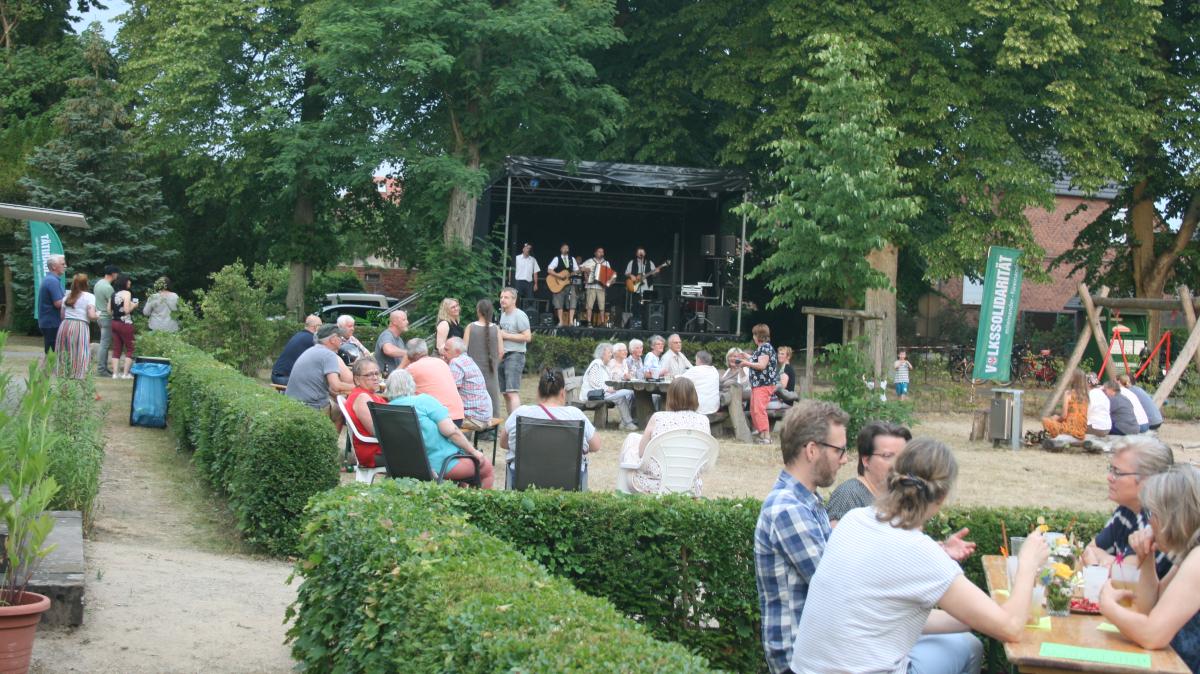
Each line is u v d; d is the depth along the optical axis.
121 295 19.80
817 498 4.68
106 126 31.84
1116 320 23.12
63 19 40.75
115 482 11.20
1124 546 5.66
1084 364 25.47
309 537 5.48
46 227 20.22
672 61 28.78
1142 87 27.20
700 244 29.91
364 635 4.41
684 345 25.81
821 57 19.52
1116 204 31.33
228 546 9.04
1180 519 4.46
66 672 5.54
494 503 6.43
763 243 32.12
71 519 7.91
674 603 6.44
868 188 19.28
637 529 6.43
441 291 25.92
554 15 25.53
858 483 5.41
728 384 17.08
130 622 6.46
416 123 27.75
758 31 26.98
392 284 56.19
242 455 9.27
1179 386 24.84
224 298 20.28
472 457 9.27
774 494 4.59
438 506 5.87
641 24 29.52
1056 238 44.22
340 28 25.03
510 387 16.67
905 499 3.95
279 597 7.44
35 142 34.19
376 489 6.12
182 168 31.84
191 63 29.09
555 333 26.52
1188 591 4.20
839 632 3.91
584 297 28.27
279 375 14.80
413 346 12.36
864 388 15.66
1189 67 28.28
